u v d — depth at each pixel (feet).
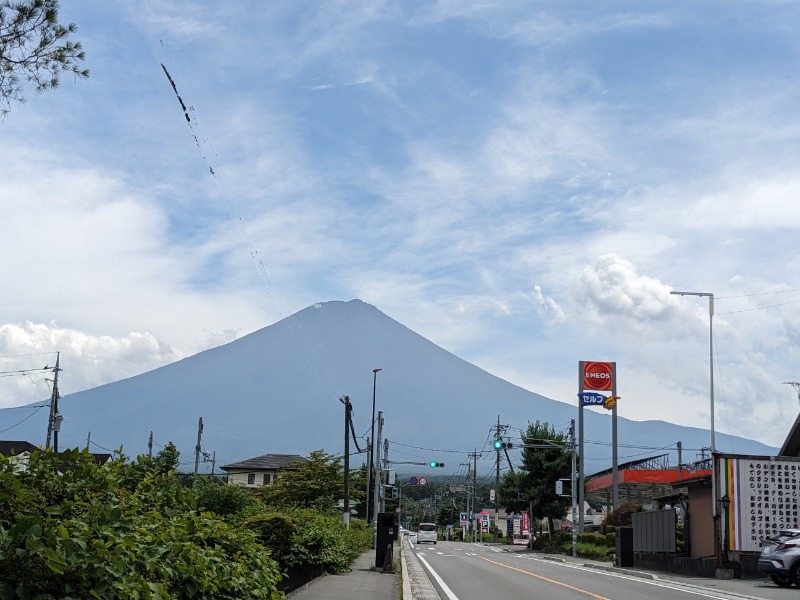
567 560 143.84
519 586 78.38
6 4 30.04
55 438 141.18
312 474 206.08
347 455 132.98
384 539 93.61
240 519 65.92
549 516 223.92
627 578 90.63
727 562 89.56
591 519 297.12
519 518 281.54
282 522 64.54
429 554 157.48
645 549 115.85
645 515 116.37
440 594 69.46
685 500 108.47
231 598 28.14
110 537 19.79
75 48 31.01
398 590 66.13
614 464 185.98
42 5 30.30
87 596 19.07
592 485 216.13
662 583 82.79
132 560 21.08
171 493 29.96
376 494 180.55
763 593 70.64
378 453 183.52
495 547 234.79
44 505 20.61
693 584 80.89
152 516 25.98
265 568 33.86
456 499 525.34
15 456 21.65
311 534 72.13
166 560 23.32
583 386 198.70
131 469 28.81
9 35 30.04
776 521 90.58
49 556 17.35
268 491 207.31
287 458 305.53
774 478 91.40
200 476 101.91
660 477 191.01
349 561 94.63
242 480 286.05
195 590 24.90
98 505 22.18
